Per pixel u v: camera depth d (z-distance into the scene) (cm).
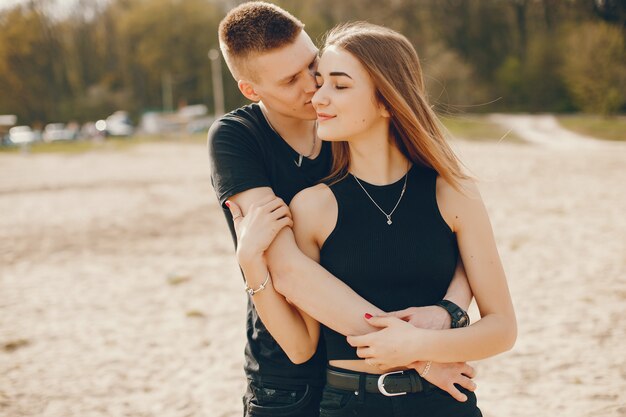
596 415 403
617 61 4438
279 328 226
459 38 6194
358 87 215
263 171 247
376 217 220
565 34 5703
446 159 221
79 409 454
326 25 5512
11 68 6756
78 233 1171
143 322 652
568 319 589
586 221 1066
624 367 475
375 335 207
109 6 7319
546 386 452
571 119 4594
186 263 907
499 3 6256
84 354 568
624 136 3484
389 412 210
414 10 5838
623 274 729
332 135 219
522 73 5962
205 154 3194
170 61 7069
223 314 664
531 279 734
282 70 244
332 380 219
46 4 7025
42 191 1833
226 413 439
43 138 5603
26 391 488
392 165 226
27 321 670
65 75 7119
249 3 252
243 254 218
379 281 218
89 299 747
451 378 212
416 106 219
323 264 224
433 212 221
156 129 6041
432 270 219
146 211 1399
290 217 227
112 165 2750
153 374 516
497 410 419
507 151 2697
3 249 1051
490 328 216
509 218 1127
